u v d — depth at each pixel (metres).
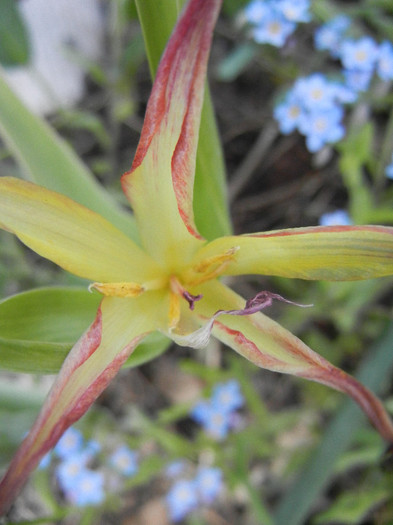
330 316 0.15
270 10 0.13
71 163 0.10
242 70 0.17
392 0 0.14
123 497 0.15
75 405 0.06
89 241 0.07
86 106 0.17
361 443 0.14
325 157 0.16
